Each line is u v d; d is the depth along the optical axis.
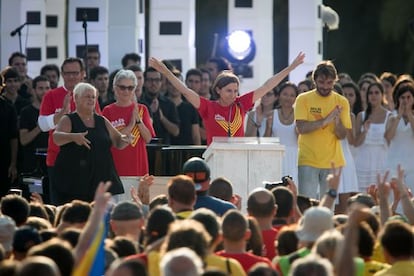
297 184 29.58
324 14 42.19
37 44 38.47
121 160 27.58
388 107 33.84
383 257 19.56
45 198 29.41
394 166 29.88
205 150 28.11
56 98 28.02
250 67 38.81
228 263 17.91
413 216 21.64
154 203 22.47
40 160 29.88
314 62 39.84
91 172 26.09
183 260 15.22
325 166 28.77
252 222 19.75
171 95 33.97
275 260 18.83
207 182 22.09
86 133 25.94
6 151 31.28
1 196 31.39
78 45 38.31
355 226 16.78
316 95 28.70
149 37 38.78
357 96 33.16
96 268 17.72
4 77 33.38
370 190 24.52
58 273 15.13
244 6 39.28
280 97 30.61
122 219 20.39
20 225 21.20
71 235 18.95
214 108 27.88
